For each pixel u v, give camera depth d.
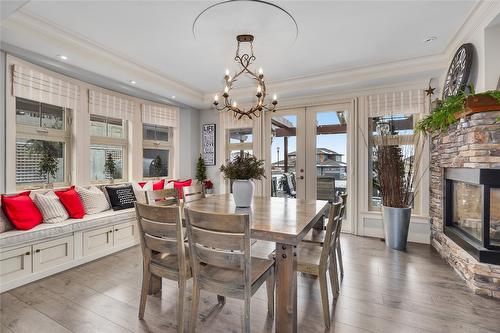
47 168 3.29
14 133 2.88
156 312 2.02
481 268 2.27
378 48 3.09
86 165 3.68
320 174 4.57
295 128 4.76
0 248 2.30
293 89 4.23
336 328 1.82
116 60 3.38
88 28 2.66
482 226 2.31
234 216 1.48
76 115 3.56
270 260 1.98
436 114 2.80
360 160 4.15
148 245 1.89
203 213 1.56
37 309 2.06
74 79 3.53
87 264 2.98
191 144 5.45
